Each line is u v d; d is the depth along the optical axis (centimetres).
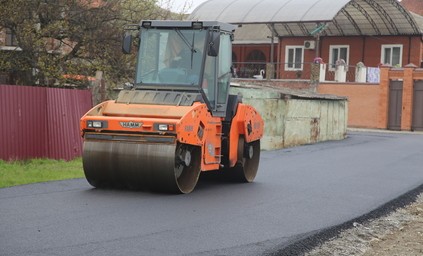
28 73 2270
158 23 1298
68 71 2256
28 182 1291
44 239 819
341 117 2959
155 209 1052
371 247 952
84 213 991
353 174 1644
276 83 3994
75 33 2272
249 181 1441
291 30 4466
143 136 1171
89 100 1919
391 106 3706
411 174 1695
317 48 4038
